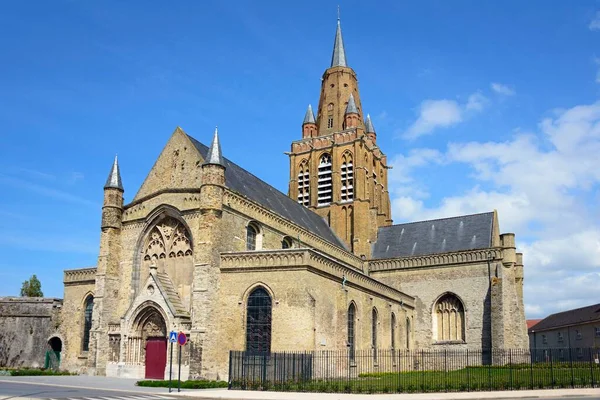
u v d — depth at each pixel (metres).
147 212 61.56
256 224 63.41
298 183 100.31
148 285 57.12
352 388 42.62
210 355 52.94
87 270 70.69
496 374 56.19
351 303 62.62
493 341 75.69
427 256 84.94
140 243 62.25
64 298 71.62
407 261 86.31
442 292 82.50
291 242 70.06
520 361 75.94
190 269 58.41
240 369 49.78
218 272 55.88
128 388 43.62
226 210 58.38
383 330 71.25
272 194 78.06
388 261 87.81
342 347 57.34
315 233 76.94
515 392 41.38
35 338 72.25
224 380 52.75
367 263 89.25
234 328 54.28
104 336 59.69
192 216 57.84
